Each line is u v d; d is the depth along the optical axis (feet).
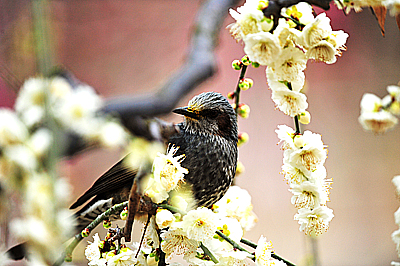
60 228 14.37
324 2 14.73
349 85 36.24
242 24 14.73
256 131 32.78
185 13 31.58
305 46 14.74
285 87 14.83
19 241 14.37
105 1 30.55
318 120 35.78
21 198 14.35
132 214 14.67
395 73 36.32
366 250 30.04
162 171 14.70
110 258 14.83
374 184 33.63
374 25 36.55
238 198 15.24
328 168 34.73
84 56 29.68
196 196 15.48
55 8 28.27
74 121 14.46
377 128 14.94
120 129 14.56
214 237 14.87
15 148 14.37
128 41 30.81
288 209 31.48
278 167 32.40
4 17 14.71
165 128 14.90
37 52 14.44
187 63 15.65
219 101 15.58
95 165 25.76
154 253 14.87
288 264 14.87
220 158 15.52
